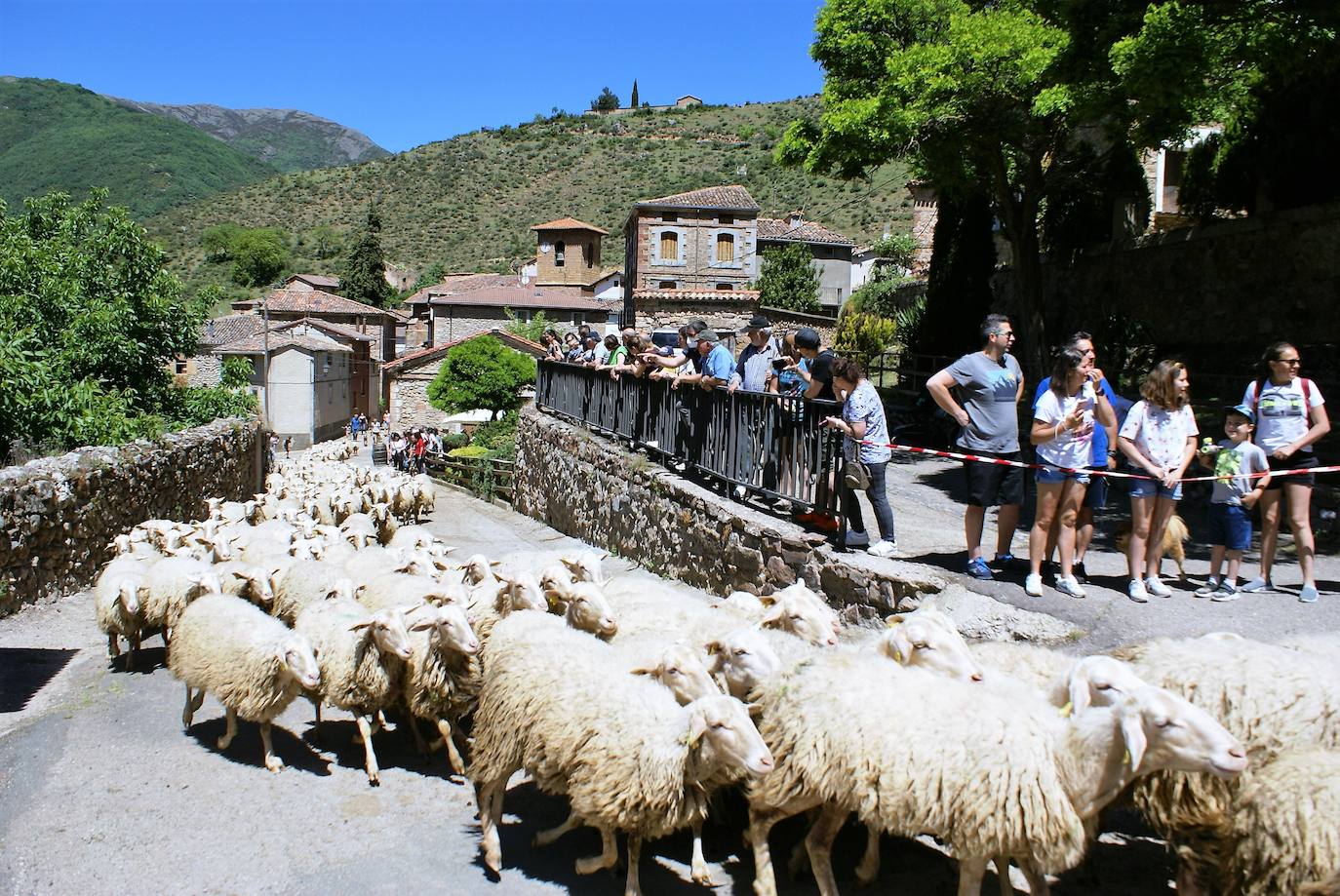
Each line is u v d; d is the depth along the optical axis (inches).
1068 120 592.7
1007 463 287.7
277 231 4099.4
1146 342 785.6
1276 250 715.4
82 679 339.9
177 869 204.8
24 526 423.8
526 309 2207.2
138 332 794.2
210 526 461.7
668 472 494.3
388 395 2082.9
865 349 1193.4
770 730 187.3
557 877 202.8
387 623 244.8
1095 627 259.9
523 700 204.7
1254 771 174.1
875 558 318.0
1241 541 281.6
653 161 4749.0
